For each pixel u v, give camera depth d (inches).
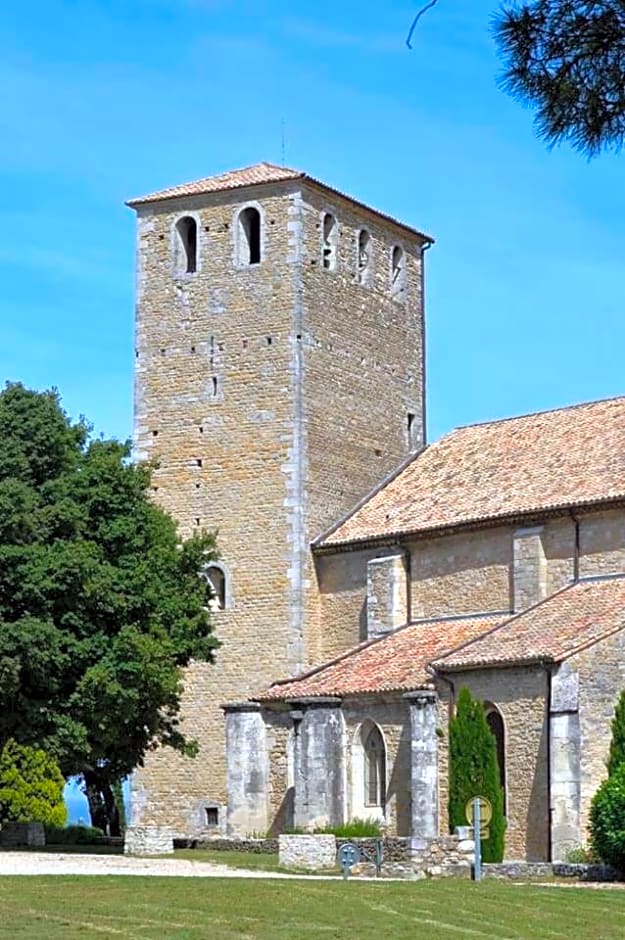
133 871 1920.5
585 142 933.8
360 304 3036.4
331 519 2891.2
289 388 2878.9
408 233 3186.5
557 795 2080.5
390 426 3065.9
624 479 2456.9
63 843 2871.6
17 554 2313.0
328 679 2472.9
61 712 2354.8
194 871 1943.9
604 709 2123.5
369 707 2368.4
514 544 2509.8
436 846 1967.3
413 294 3184.1
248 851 2357.3
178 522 2930.6
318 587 2834.6
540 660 2126.0
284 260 2913.4
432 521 2664.9
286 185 2930.6
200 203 3002.0
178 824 2854.3
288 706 2504.9
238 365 2930.6
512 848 2143.2
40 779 3144.7
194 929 1389.0
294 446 2854.3
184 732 2859.3
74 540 2391.7
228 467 2906.0
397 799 2315.5
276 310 2910.9
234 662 2844.5
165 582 2518.5
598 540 2422.5
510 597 2524.6
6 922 1422.2
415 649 2491.4
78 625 2361.0
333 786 2379.4
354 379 2997.0
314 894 1621.6
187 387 2970.0
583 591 2378.2
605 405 2775.6
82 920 1438.2
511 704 2175.2
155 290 3026.6
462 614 2591.0
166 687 2401.6
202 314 2974.9
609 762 2070.6
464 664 2223.2
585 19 937.5
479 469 2785.4
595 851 1962.4
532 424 2851.9
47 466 2455.7
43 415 2445.9
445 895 1638.8
